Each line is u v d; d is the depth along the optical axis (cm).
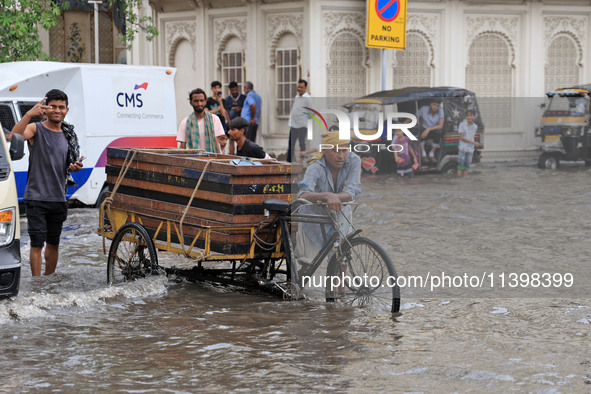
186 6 2548
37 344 684
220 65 2497
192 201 857
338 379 596
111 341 694
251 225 828
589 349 665
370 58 2334
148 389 577
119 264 916
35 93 1398
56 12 1827
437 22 2428
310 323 746
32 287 903
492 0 2458
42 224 942
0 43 1792
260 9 2375
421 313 777
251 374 608
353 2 2305
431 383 586
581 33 2569
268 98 2383
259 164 840
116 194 951
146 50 2680
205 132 1188
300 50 2317
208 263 997
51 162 940
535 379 593
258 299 842
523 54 2512
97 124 1467
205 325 743
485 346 674
